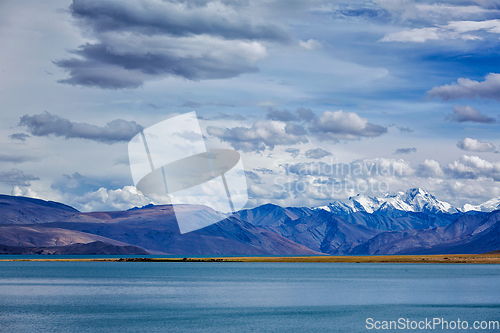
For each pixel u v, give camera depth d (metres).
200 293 95.81
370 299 85.75
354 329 57.66
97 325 59.06
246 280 132.50
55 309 72.06
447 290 101.38
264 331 56.34
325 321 62.66
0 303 78.56
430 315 67.25
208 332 55.34
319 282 125.56
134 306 75.81
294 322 61.78
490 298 86.88
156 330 56.41
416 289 104.50
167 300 84.12
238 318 64.75
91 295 91.19
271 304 78.88
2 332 54.81
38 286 109.12
